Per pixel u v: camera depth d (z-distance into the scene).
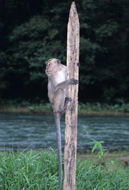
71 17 4.79
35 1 32.12
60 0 29.11
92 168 7.07
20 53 30.00
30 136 14.33
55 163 6.64
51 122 19.95
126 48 30.86
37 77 29.16
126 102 30.20
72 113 4.89
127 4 29.17
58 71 5.14
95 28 28.52
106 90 29.84
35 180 6.09
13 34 30.92
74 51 4.79
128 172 7.69
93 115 24.77
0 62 30.89
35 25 28.78
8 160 6.56
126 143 13.05
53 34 27.73
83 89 31.45
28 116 23.55
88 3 27.73
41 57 28.19
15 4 32.25
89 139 13.88
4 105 29.89
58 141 5.23
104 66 30.94
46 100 31.45
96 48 28.31
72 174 4.99
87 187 6.20
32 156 7.00
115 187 6.56
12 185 5.91
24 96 32.69
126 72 30.72
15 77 32.59
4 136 14.25
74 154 4.96
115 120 21.59
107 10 29.30
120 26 30.03
